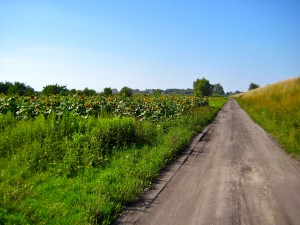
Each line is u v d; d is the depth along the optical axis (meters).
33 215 5.37
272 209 6.25
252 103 41.72
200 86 111.75
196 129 18.33
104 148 10.38
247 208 6.30
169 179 8.30
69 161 8.47
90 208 5.69
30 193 6.36
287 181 8.21
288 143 13.19
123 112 17.48
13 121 11.64
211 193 7.20
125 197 6.58
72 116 12.53
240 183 8.00
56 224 5.18
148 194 7.11
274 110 23.25
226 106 51.53
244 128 19.98
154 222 5.61
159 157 10.10
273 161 10.54
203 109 31.61
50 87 27.53
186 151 12.14
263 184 7.92
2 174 7.05
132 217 5.83
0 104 13.98
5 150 9.02
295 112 18.58
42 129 10.39
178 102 26.86
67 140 9.98
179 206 6.39
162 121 18.55
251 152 12.09
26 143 9.37
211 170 9.28
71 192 6.64
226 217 5.84
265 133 17.48
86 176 7.87
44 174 7.70
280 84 44.50
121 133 11.79
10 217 5.16
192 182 8.05
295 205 6.49
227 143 14.19
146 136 12.94
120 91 37.88
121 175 8.02
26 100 16.03
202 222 5.62
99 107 16.62
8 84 32.06
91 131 11.07
